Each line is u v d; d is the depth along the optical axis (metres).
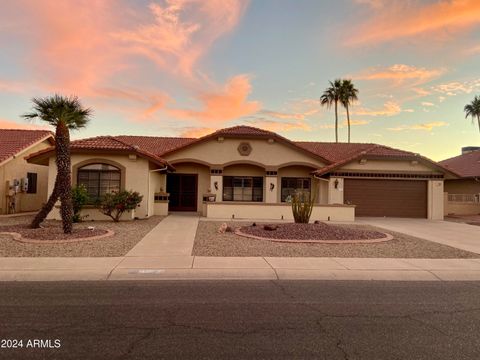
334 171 23.56
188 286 7.51
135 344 4.63
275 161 24.34
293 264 9.38
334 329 5.27
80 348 4.50
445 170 23.98
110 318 5.56
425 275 8.81
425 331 5.26
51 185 19.27
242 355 4.37
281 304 6.39
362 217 23.75
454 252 11.65
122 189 19.75
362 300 6.73
